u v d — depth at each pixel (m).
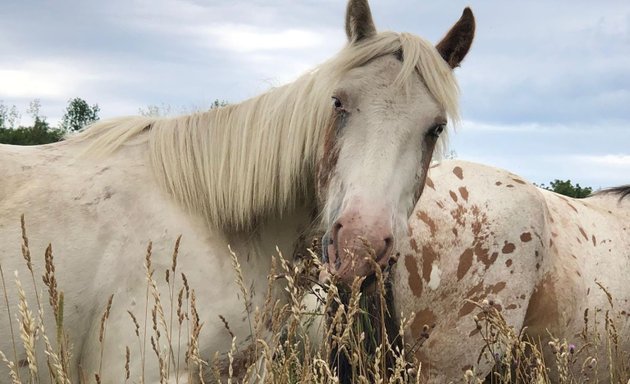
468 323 3.74
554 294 3.94
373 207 2.41
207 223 2.75
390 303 3.57
